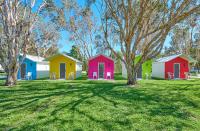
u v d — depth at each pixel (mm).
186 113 8852
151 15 14438
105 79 26031
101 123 7680
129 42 15734
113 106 9750
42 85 17078
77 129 7180
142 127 7359
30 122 7801
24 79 26234
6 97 11766
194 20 16438
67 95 12164
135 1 14859
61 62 27422
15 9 16875
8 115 8633
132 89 14211
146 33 15000
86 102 10398
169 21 13352
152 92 13047
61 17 25688
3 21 16641
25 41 17844
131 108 9477
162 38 14836
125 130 7105
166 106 9844
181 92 13086
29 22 17703
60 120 7965
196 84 17750
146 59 15969
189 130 7148
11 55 16891
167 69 27828
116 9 15195
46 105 9961
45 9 19516
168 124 7625
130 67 16453
